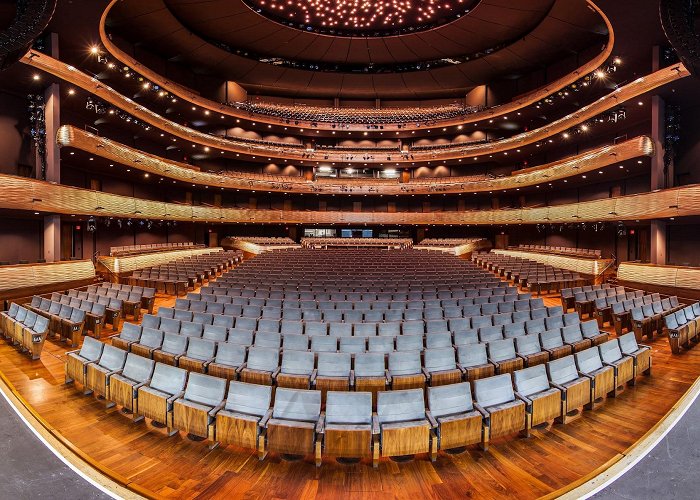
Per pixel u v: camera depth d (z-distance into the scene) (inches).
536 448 144.9
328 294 339.6
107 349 183.5
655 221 473.4
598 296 387.2
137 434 151.9
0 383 185.6
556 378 170.9
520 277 521.7
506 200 892.0
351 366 200.2
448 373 179.0
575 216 607.8
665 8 215.6
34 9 230.2
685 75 401.4
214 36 684.7
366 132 923.4
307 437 131.6
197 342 198.7
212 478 126.4
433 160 896.3
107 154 514.9
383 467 134.2
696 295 401.1
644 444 128.5
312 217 935.0
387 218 942.4
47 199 410.6
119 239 665.6
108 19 588.4
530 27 631.2
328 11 634.2
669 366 231.3
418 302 310.0
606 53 475.8
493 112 782.5
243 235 959.6
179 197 831.7
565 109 725.9
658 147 463.2
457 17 626.5
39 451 123.7
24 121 460.4
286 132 932.6
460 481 126.4
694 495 104.1
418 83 869.2
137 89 642.2
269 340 212.4
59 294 342.6
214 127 885.2
